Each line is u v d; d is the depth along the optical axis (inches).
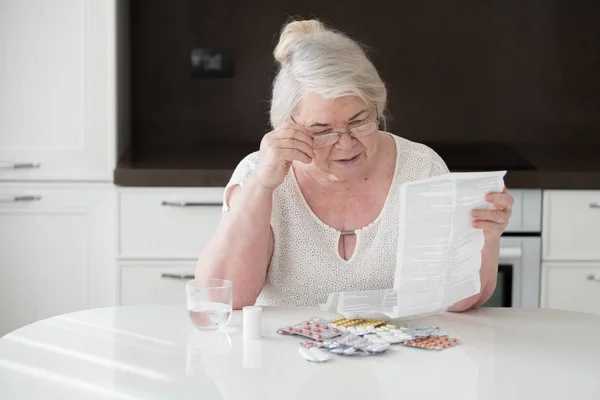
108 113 127.8
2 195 127.9
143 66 146.7
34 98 127.6
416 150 82.3
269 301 80.9
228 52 146.8
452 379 57.1
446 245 66.5
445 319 71.8
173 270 126.6
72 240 128.6
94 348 63.4
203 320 66.2
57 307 129.4
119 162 131.0
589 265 125.7
